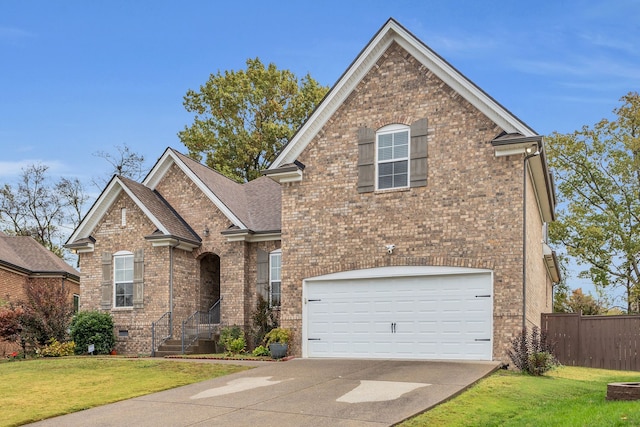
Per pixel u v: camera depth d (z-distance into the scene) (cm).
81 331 2311
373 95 1898
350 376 1445
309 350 1900
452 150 1767
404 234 1805
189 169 2484
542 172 1870
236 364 1727
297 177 1972
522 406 1141
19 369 1795
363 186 1878
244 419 1052
